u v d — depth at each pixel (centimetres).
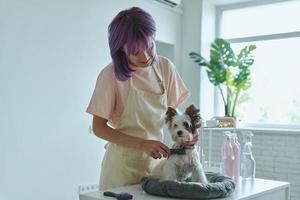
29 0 293
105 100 141
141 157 149
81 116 337
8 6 279
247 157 177
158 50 474
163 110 153
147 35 127
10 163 281
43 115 304
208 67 430
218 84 429
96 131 143
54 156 313
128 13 129
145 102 148
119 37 128
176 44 462
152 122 150
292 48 426
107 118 144
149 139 143
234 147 174
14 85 283
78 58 335
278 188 156
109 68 143
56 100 315
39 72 301
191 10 464
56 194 316
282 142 404
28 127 293
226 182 131
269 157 411
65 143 322
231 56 421
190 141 134
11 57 281
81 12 337
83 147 339
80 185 336
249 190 145
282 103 431
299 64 421
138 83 148
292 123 421
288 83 428
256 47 427
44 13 304
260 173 416
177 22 463
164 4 432
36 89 299
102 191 135
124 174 148
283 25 435
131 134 148
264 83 443
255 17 457
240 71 418
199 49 456
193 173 135
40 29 302
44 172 306
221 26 479
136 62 135
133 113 146
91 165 347
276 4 438
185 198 123
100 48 357
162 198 125
